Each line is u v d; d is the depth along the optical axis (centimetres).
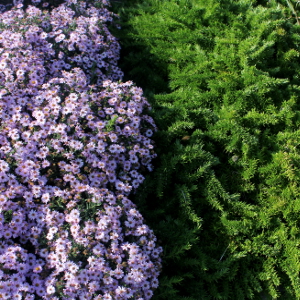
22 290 125
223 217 153
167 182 158
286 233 155
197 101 174
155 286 135
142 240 137
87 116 150
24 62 160
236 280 151
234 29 192
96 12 197
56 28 176
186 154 159
